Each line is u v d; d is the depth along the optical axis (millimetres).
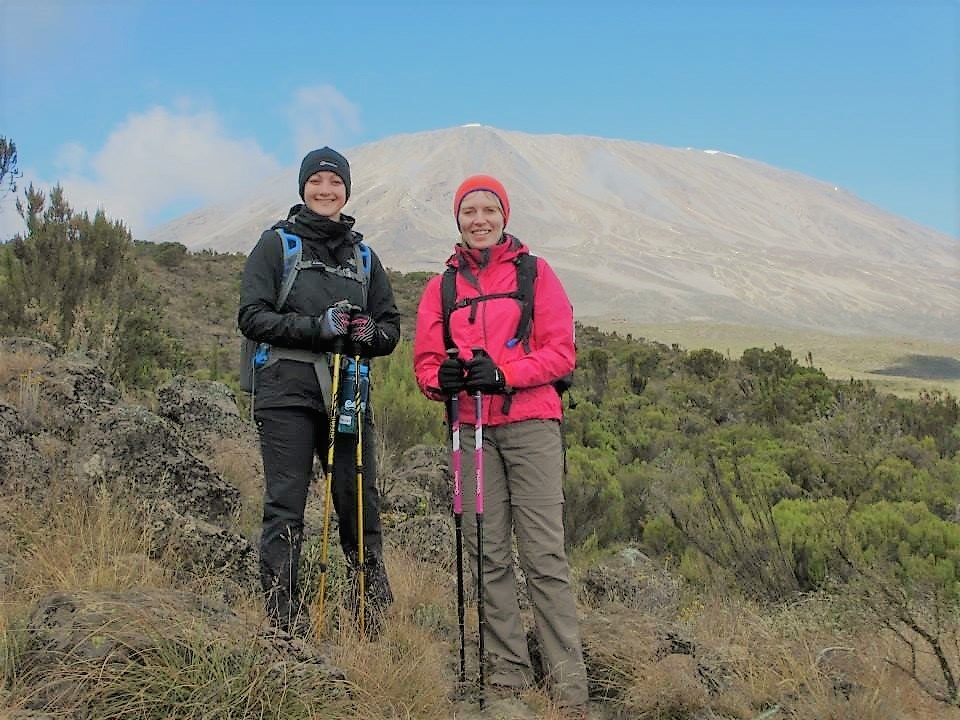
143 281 16344
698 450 14742
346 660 3582
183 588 4078
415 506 7734
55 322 11758
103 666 2932
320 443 4152
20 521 4469
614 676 4164
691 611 5734
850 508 7871
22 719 2734
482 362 4027
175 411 8383
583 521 9086
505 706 3826
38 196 14516
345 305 3920
